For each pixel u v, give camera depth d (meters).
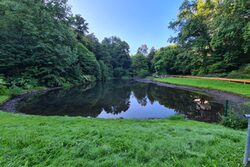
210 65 27.80
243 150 3.42
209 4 25.69
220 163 2.94
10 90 15.07
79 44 37.78
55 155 3.29
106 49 58.69
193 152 3.33
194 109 10.84
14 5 20.22
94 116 9.84
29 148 3.50
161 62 48.91
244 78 19.72
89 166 2.95
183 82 26.06
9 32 19.47
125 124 5.81
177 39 32.47
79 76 31.41
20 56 20.05
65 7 32.50
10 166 2.91
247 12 17.14
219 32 19.30
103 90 22.09
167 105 12.62
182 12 29.06
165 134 4.44
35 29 21.86
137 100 14.97
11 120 6.05
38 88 20.11
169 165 2.92
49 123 5.62
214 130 4.94
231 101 11.77
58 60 24.62
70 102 13.69
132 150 3.44
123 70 62.72
